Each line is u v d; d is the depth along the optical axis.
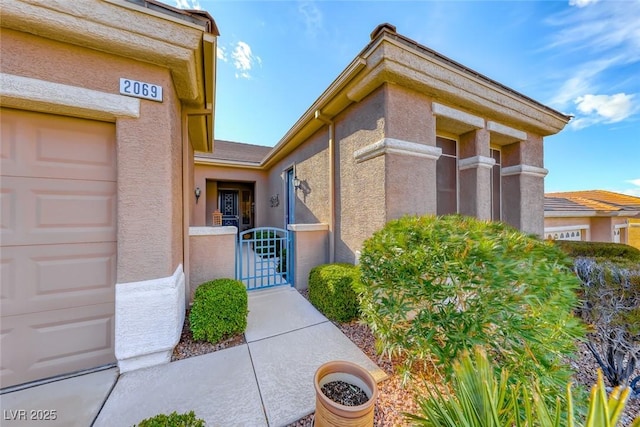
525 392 1.60
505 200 6.57
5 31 2.49
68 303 2.87
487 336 2.21
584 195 12.04
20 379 2.67
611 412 1.16
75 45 2.75
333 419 1.91
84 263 2.94
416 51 4.11
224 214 13.65
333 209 6.04
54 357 2.81
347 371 2.38
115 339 2.90
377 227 4.50
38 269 2.75
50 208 2.79
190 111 4.70
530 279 2.25
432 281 2.58
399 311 2.67
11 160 2.65
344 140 5.64
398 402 2.49
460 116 5.11
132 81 3.02
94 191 2.98
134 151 3.03
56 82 2.66
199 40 3.21
